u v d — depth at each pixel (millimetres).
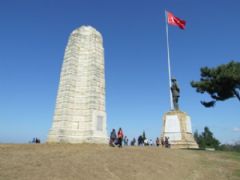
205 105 42156
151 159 23031
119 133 30109
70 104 33875
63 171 15797
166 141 38500
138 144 48688
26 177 13938
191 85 41156
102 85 36125
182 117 41594
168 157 25297
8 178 13445
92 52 36250
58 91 35062
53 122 34000
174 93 44781
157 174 18906
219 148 63188
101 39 38281
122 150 25766
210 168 22781
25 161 17016
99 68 36344
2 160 16688
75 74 35250
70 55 35594
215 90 38938
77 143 31625
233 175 20594
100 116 34438
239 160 26969
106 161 19859
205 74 39250
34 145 25547
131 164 20125
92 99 34188
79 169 16750
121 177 16781
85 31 37625
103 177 16094
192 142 41594
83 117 34125
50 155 19844
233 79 35625
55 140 32406
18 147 23219
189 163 24141
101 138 33250
